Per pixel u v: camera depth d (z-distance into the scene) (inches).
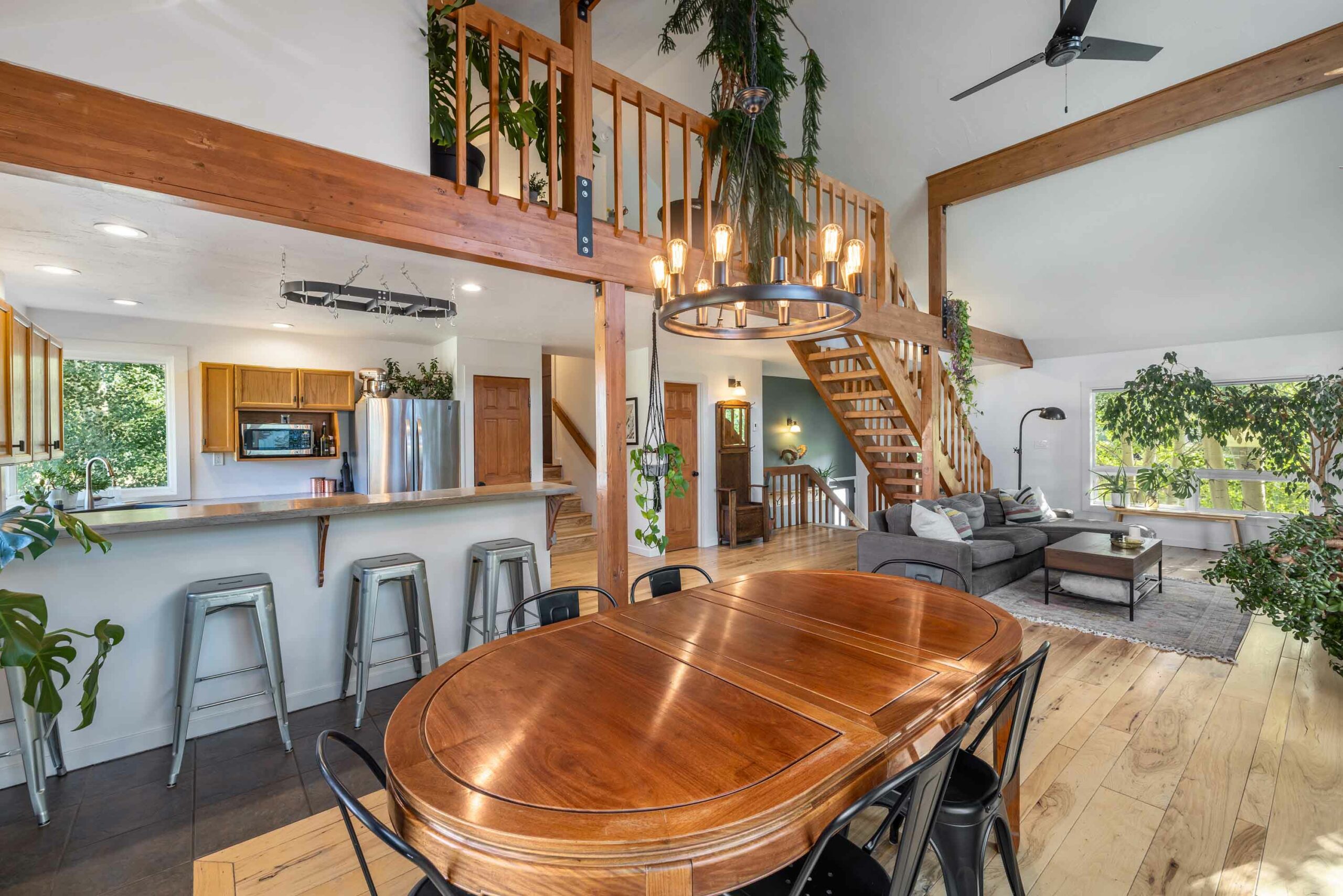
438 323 190.4
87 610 94.6
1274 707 111.4
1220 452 248.1
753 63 118.0
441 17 98.7
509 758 43.9
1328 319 215.6
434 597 131.6
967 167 192.4
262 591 98.5
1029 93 165.9
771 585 94.9
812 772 41.9
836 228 67.2
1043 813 81.8
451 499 124.5
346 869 72.2
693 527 275.7
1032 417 300.2
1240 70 142.2
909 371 225.0
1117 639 149.0
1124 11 141.4
